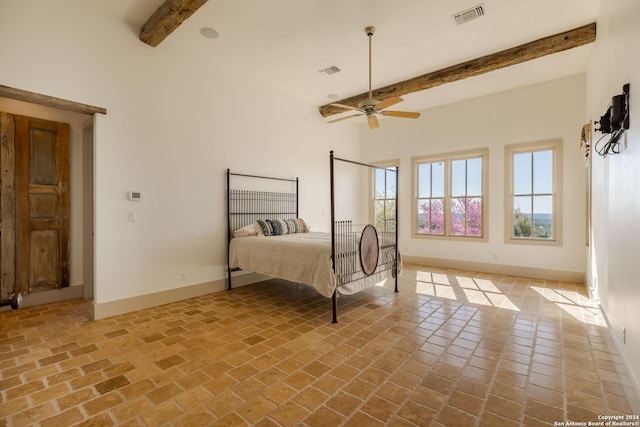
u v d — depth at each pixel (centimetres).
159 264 373
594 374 212
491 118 536
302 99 569
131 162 348
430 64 428
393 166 666
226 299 398
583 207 455
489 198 539
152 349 254
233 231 452
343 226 473
